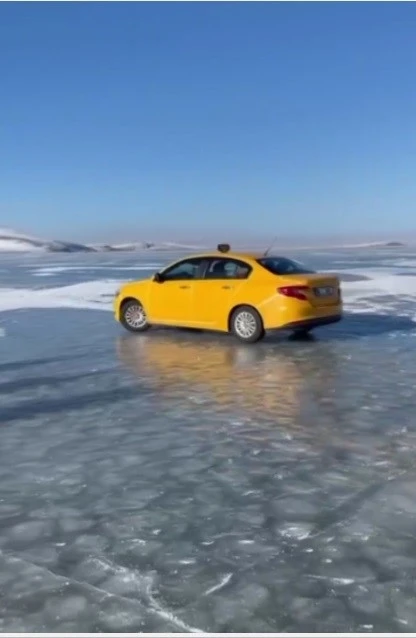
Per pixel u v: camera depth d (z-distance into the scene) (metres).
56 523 4.42
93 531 4.29
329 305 11.34
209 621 3.28
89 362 9.95
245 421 6.67
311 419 6.69
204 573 3.73
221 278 11.77
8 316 16.31
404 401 7.35
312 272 11.84
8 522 4.45
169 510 4.58
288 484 5.00
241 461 5.51
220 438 6.14
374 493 4.79
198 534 4.21
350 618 3.28
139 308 13.03
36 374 9.09
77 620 3.31
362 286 23.77
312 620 3.27
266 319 11.17
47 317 16.03
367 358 10.01
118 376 8.90
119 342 11.87
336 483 4.99
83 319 15.53
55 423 6.73
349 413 6.89
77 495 4.88
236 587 3.58
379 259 57.12
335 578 3.65
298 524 4.32
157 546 4.07
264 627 3.22
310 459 5.53
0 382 8.62
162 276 12.63
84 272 39.88
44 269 47.00
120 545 4.09
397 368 9.20
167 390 8.05
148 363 9.80
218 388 8.11
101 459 5.64
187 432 6.34
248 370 9.18
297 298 10.89
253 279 11.39
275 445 5.90
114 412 7.11
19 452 5.86
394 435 6.13
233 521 4.38
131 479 5.17
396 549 3.96
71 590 3.59
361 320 14.77
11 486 5.08
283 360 9.91
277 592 3.52
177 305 12.28
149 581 3.66
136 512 4.56
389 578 3.64
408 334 12.55
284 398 7.56
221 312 11.68
